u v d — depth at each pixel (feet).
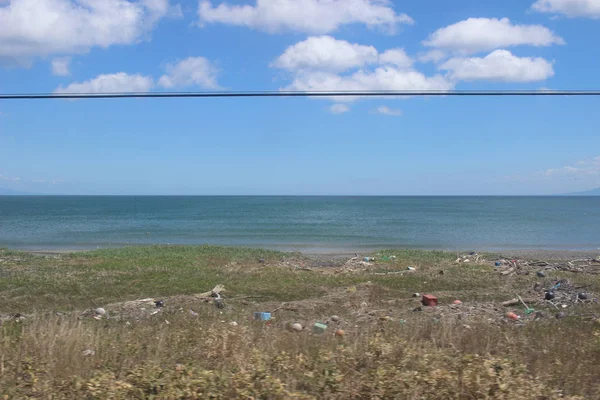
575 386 17.46
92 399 15.99
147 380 16.58
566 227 159.84
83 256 72.43
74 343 21.06
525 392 16.03
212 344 20.90
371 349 19.86
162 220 194.29
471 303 39.50
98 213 252.01
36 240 117.60
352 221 185.57
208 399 15.85
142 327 28.32
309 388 17.29
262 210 287.07
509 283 50.98
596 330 26.78
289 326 30.17
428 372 17.17
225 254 74.38
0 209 305.32
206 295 44.11
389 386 16.38
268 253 77.51
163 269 58.29
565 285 46.09
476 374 16.56
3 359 18.80
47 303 41.63
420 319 33.42
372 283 49.93
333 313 37.45
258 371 17.33
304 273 57.93
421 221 186.70
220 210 285.84
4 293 44.80
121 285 49.08
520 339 23.39
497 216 223.51
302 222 179.73
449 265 64.59
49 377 17.48
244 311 37.81
